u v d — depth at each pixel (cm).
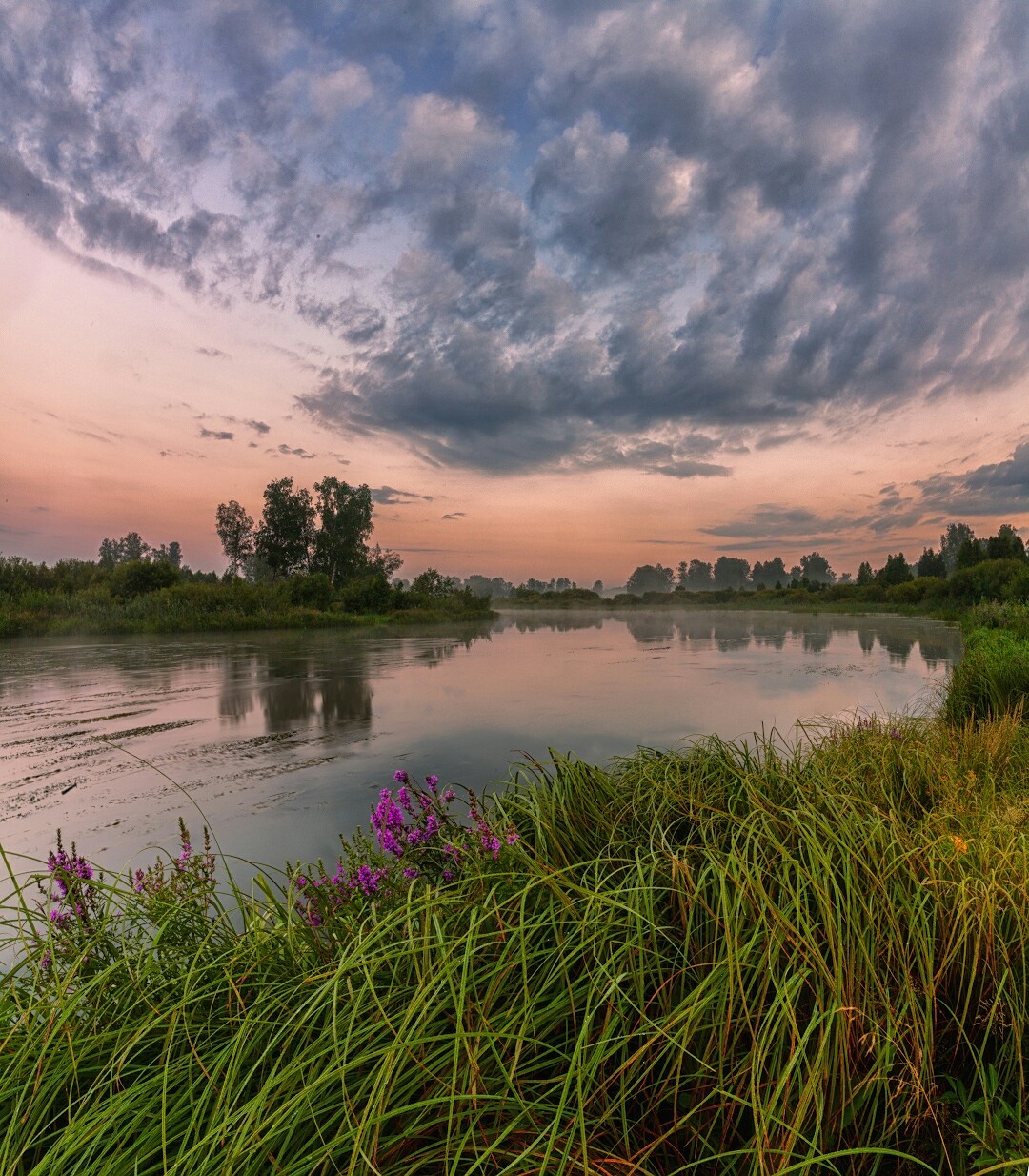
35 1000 168
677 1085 139
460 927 188
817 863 186
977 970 176
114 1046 150
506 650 1973
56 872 198
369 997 159
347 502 5919
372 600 3944
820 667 1452
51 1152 118
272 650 1972
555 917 184
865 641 2161
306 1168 115
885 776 361
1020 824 271
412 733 800
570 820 275
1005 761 441
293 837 458
